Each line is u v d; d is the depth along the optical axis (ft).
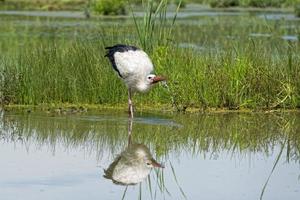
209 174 35.70
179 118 50.52
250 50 58.59
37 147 40.75
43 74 54.85
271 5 171.83
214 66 56.03
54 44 63.36
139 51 50.29
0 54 73.97
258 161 38.70
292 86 55.06
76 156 38.86
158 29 59.77
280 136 45.52
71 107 53.16
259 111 53.83
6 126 46.24
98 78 54.75
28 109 52.29
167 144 42.63
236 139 44.45
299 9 141.90
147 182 34.09
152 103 54.85
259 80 55.06
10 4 163.63
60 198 30.89
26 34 105.60
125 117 50.21
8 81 54.65
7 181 33.47
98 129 46.01
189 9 161.27
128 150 40.68
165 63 55.62
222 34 105.50
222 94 54.19
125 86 54.60
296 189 33.06
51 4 161.68
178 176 35.27
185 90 54.44
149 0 59.72
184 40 94.17
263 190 32.81
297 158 39.55
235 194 32.07
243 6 172.24
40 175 34.71
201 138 44.50
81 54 56.44
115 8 138.92
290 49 59.93
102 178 34.53
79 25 119.24
